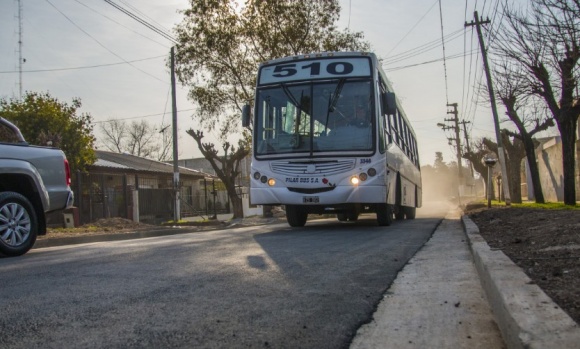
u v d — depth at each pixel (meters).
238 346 2.82
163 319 3.35
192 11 24.72
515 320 2.51
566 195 19.12
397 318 3.41
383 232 10.24
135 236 13.34
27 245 7.45
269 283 4.55
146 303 3.80
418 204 20.88
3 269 5.72
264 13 24.55
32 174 7.58
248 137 25.81
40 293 4.23
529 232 7.36
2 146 7.31
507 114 23.48
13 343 2.89
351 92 10.59
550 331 2.32
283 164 10.49
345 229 11.24
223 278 4.78
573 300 3.01
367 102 10.48
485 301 3.88
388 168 10.98
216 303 3.79
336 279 4.76
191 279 4.73
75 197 17.94
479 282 4.64
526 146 23.61
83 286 4.49
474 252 5.74
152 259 6.16
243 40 25.28
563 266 4.18
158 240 9.47
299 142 10.47
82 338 2.97
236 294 4.09
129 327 3.18
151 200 23.94
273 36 24.92
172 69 23.81
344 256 6.33
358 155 10.22
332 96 10.62
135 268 5.45
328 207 10.82
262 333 3.05
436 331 3.11
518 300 2.89
